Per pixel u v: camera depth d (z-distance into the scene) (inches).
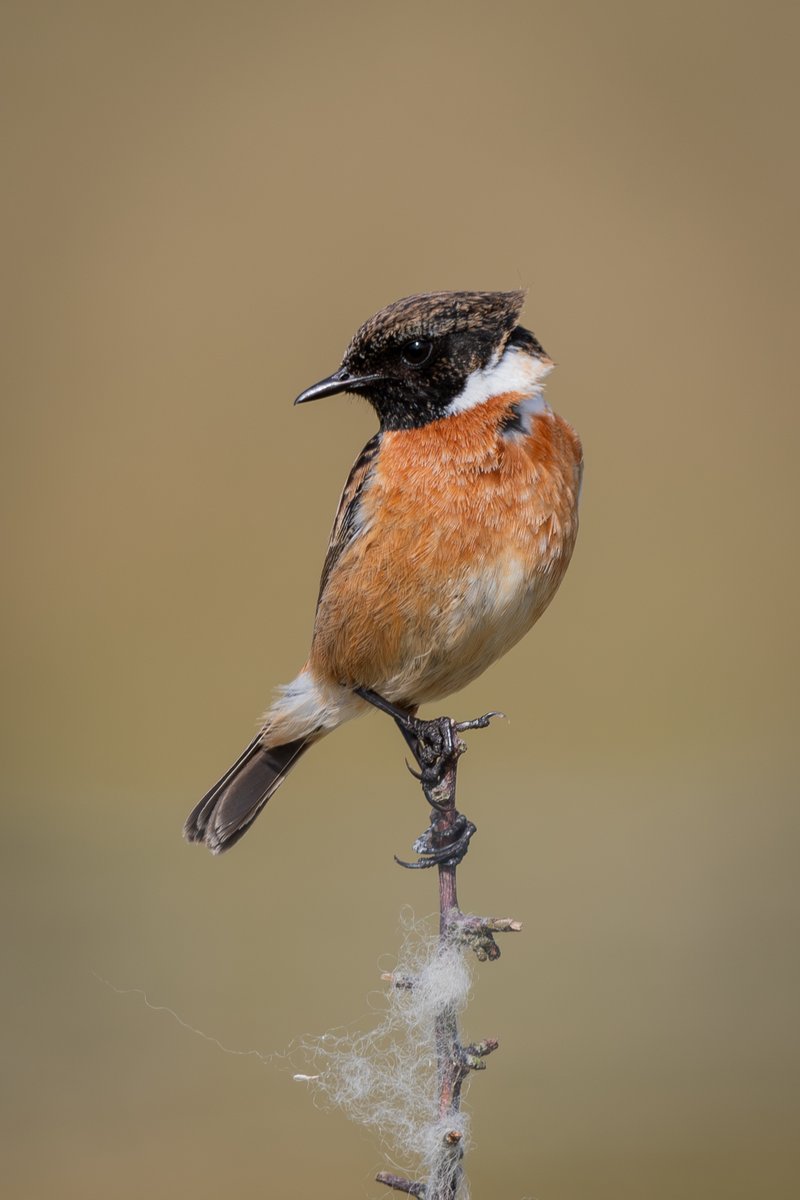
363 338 363.6
